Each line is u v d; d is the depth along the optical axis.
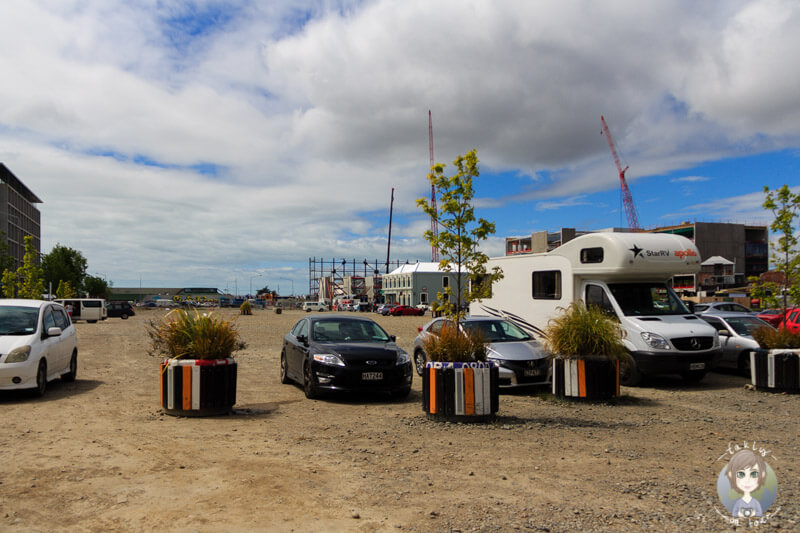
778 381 10.52
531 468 5.57
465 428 7.41
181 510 4.27
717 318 13.77
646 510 4.43
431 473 5.37
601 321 9.67
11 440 6.39
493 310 14.98
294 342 11.12
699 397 10.18
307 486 4.91
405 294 96.69
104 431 6.93
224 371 8.14
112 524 3.99
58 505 4.35
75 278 86.88
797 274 12.12
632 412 8.70
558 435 7.05
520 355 10.59
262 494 4.67
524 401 9.76
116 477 5.07
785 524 4.16
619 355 9.62
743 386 11.52
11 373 8.83
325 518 4.17
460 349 7.95
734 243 90.81
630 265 11.62
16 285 34.91
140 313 68.62
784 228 12.31
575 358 9.57
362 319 11.52
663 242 12.05
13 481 4.91
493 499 4.66
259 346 21.62
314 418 8.07
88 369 13.58
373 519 4.18
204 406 7.97
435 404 7.86
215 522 4.05
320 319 11.18
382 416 8.27
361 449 6.25
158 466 5.43
